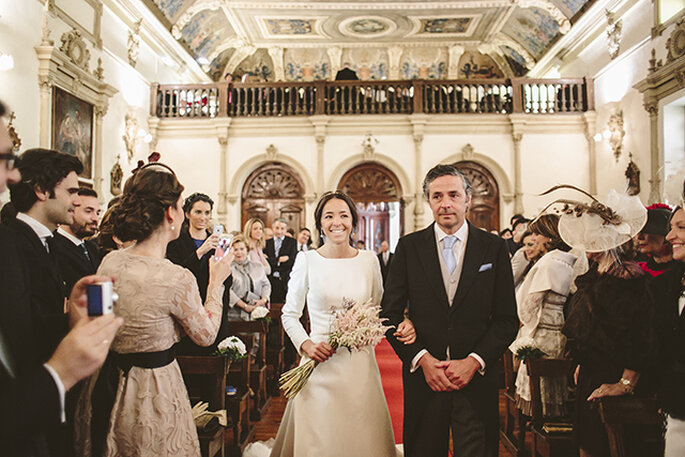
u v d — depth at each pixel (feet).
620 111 38.40
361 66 60.23
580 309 9.24
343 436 8.99
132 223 6.95
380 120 42.37
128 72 39.11
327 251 10.23
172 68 48.98
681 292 7.77
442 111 42.42
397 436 14.84
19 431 3.89
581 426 9.68
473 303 8.55
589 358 9.48
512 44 54.90
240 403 13.76
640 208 9.00
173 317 7.13
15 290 5.32
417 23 52.49
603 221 8.95
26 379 4.01
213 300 8.00
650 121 34.37
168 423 6.81
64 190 7.78
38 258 6.68
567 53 47.24
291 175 43.78
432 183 9.09
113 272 6.88
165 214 7.32
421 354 8.34
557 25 47.03
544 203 41.63
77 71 31.09
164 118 42.83
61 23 30.27
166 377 6.95
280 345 21.09
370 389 9.34
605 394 8.63
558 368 11.29
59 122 29.63
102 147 34.99
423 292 8.79
